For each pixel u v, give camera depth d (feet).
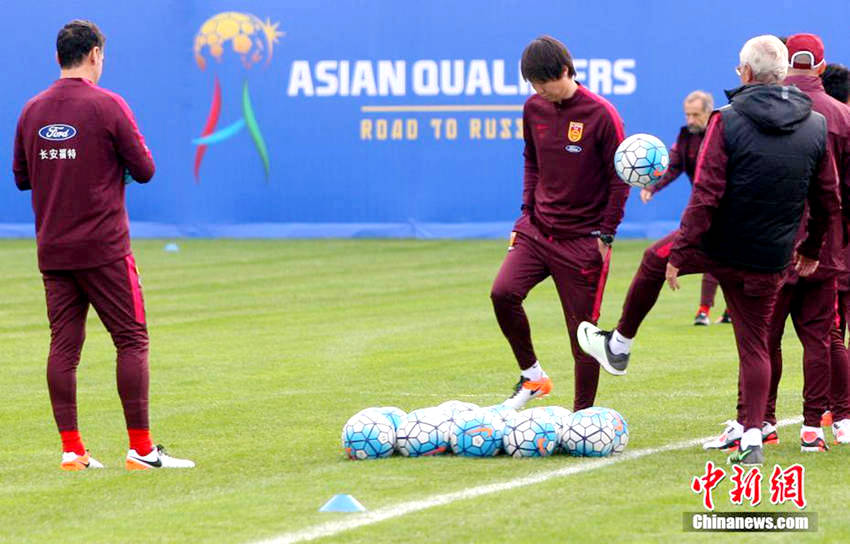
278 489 44.57
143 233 151.64
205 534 38.83
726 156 45.34
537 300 104.88
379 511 41.06
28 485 46.14
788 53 49.55
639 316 50.90
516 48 146.92
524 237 56.49
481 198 149.38
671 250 46.75
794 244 47.03
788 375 70.18
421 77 148.25
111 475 47.73
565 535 38.22
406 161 149.38
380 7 147.95
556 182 54.85
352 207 150.61
